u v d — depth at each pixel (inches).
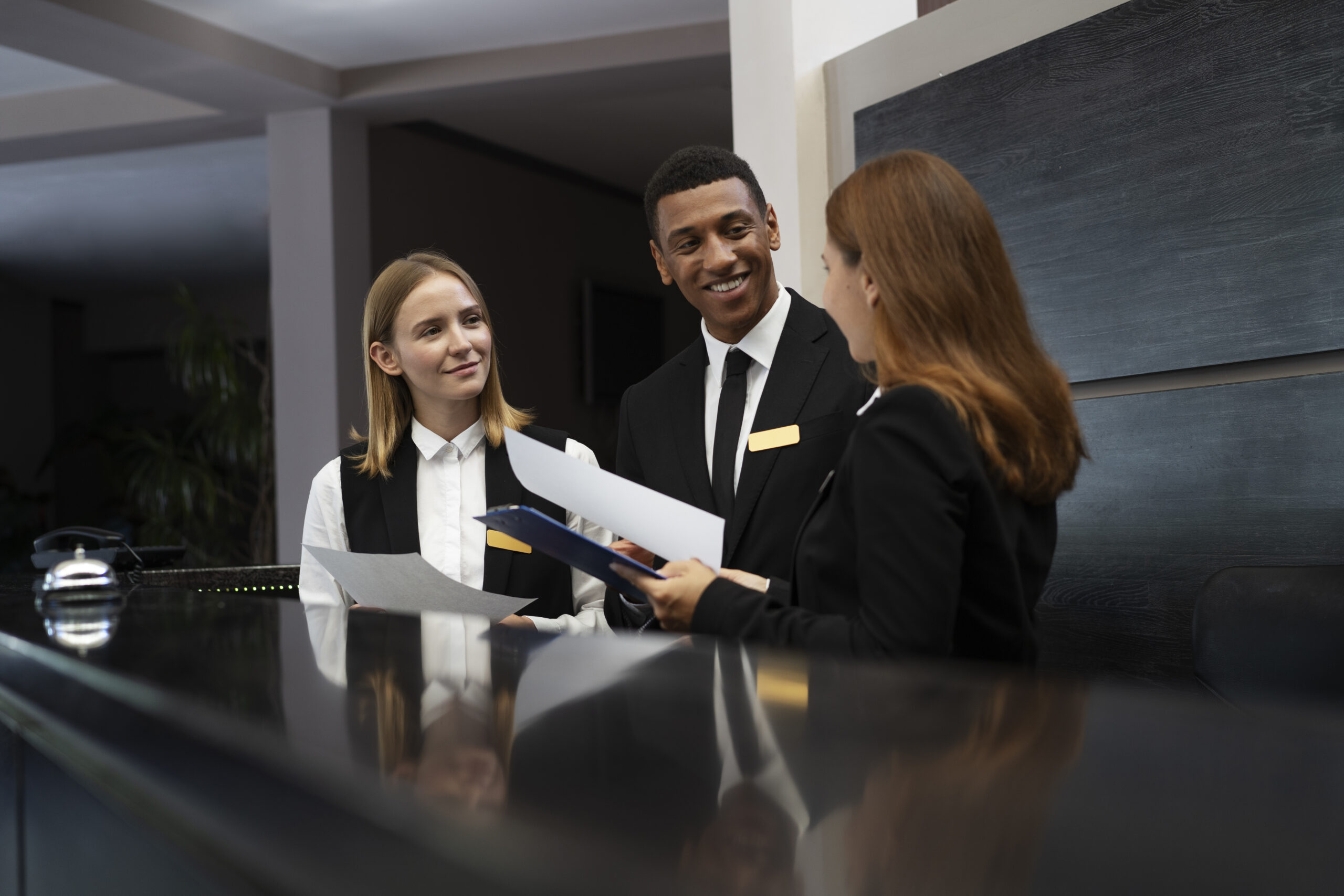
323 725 20.9
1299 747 17.0
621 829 14.0
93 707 27.8
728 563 71.6
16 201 328.5
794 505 70.1
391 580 61.6
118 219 352.2
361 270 254.1
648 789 15.7
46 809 31.7
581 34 227.0
